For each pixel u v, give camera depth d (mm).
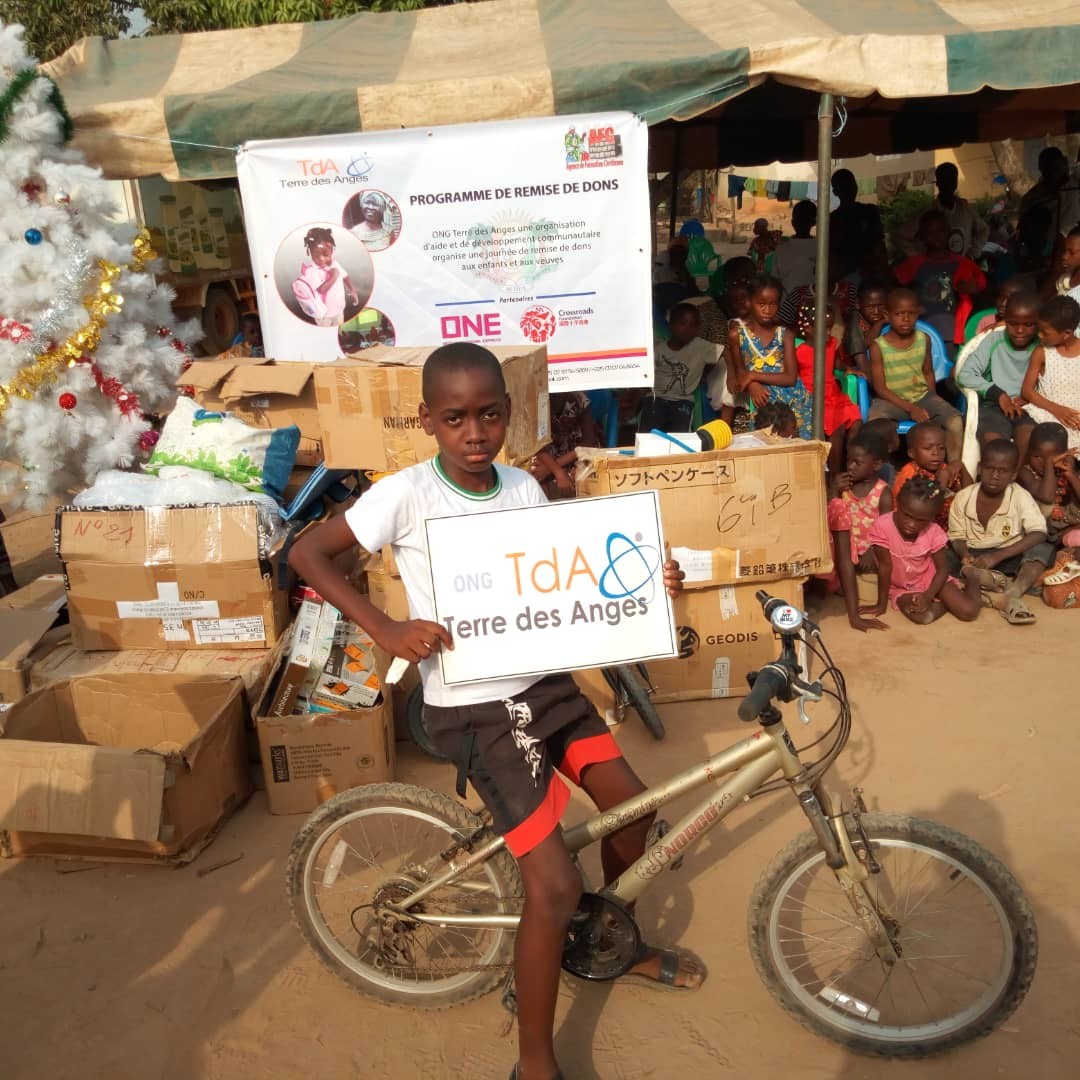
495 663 2225
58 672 4086
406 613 4023
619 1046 2609
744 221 29703
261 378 4910
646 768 3869
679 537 4102
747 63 4684
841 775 3756
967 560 5293
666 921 3061
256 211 5113
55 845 3455
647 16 5391
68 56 5684
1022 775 3695
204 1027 2742
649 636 2260
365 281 5203
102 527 4102
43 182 4910
